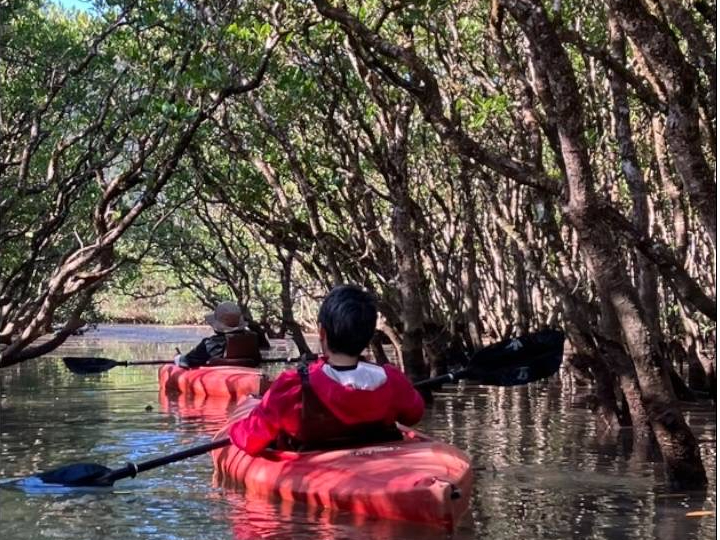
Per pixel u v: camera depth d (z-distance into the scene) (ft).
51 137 44.98
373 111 43.55
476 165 38.42
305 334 98.78
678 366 50.34
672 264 21.22
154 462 21.53
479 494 21.21
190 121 34.19
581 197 20.89
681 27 21.74
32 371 57.26
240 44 35.45
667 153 37.73
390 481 18.29
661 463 25.07
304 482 19.47
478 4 42.39
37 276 51.11
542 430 31.76
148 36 39.93
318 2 24.22
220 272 65.36
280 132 43.34
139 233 58.75
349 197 50.78
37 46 41.78
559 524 18.44
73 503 20.47
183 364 44.45
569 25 40.60
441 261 59.16
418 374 42.06
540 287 62.08
